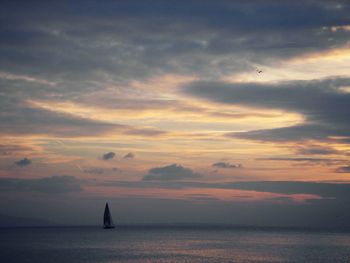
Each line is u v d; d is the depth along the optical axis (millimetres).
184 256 95625
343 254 100250
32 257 93188
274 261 85812
